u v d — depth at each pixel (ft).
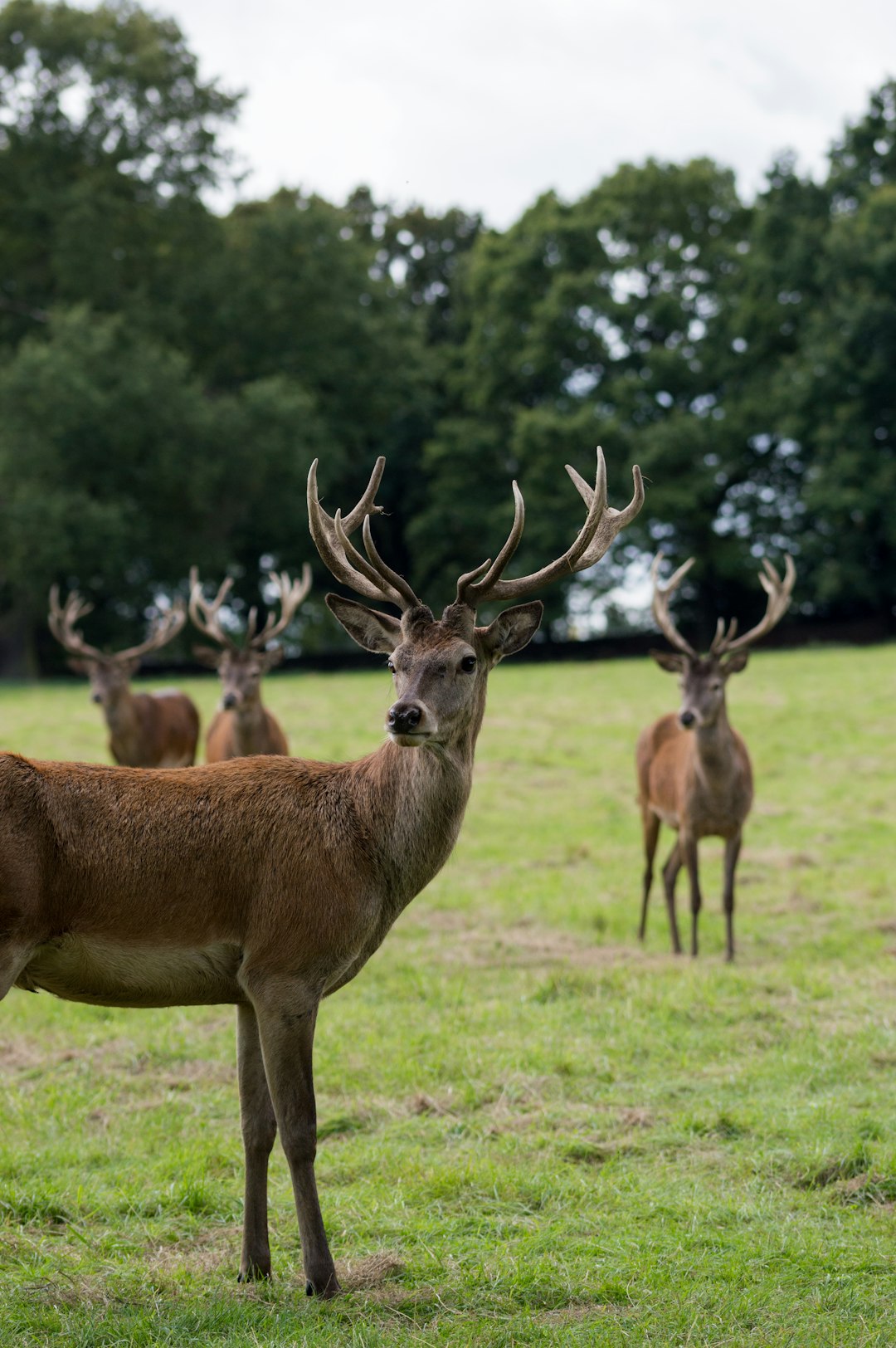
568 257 210.18
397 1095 31.94
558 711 118.42
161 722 73.72
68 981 22.39
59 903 21.77
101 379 171.12
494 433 208.54
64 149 183.11
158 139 188.24
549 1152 27.71
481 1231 24.14
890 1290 21.18
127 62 181.06
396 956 46.70
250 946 22.38
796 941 48.93
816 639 205.16
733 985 41.91
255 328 199.93
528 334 204.33
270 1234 24.34
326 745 97.45
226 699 56.65
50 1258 22.94
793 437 193.77
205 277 192.75
